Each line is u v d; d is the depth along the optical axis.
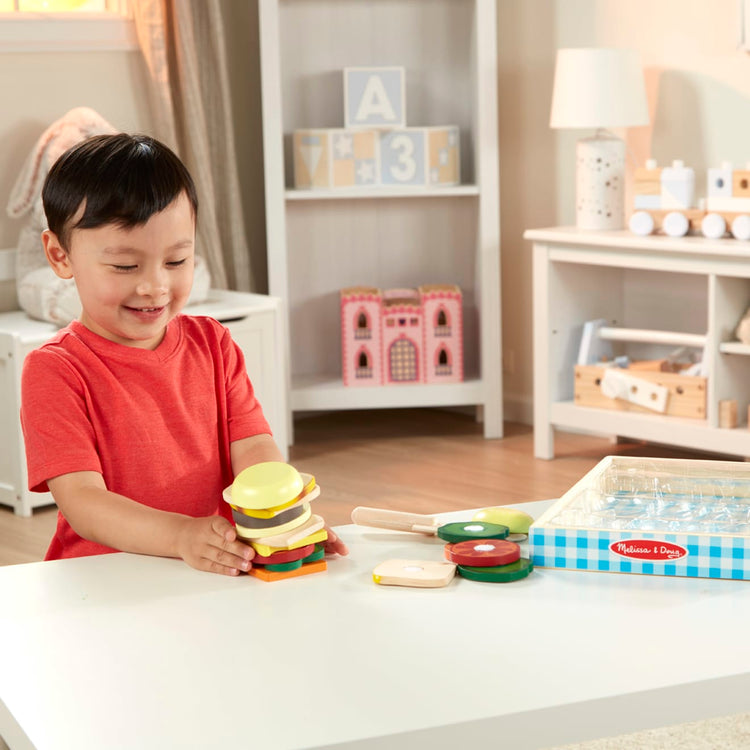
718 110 3.17
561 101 3.19
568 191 3.59
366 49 3.72
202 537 1.01
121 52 3.45
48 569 1.01
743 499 1.09
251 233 3.82
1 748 0.77
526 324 3.77
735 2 3.09
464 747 0.70
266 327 3.23
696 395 3.06
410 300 3.67
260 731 0.69
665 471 1.16
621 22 3.37
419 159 3.57
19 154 3.28
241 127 3.75
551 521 1.01
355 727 0.69
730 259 2.85
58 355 1.19
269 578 0.97
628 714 0.73
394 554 1.04
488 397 3.58
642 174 3.14
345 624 0.86
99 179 1.05
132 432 1.21
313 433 3.71
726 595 0.91
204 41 3.53
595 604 0.89
